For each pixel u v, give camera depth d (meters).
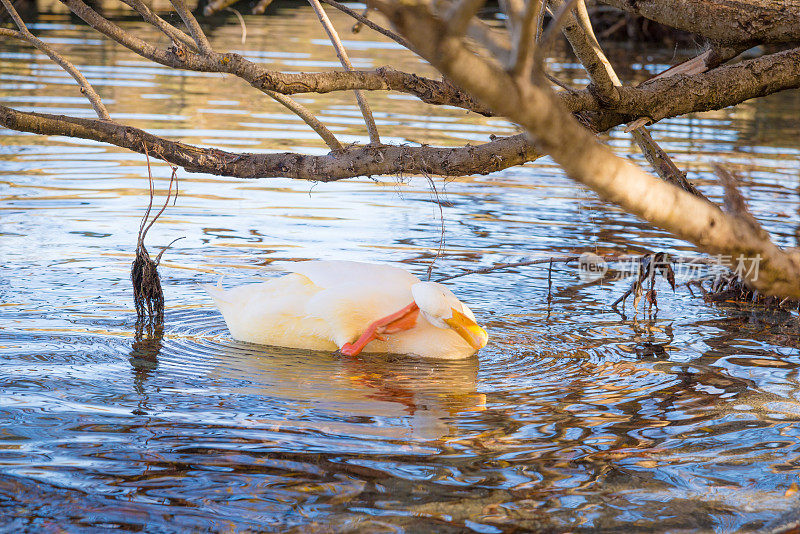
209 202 11.89
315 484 4.62
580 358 7.00
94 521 4.19
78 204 11.29
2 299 7.78
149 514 4.27
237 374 6.45
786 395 6.14
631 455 5.07
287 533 4.12
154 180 12.92
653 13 7.64
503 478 4.74
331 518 4.27
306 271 7.47
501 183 13.66
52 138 15.34
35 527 4.12
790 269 3.55
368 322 7.14
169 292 8.38
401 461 4.93
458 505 4.42
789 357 7.04
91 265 8.94
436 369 6.74
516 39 2.71
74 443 5.03
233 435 5.23
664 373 6.62
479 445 5.19
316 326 7.14
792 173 13.77
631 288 8.51
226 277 8.81
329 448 5.09
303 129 15.80
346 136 15.15
